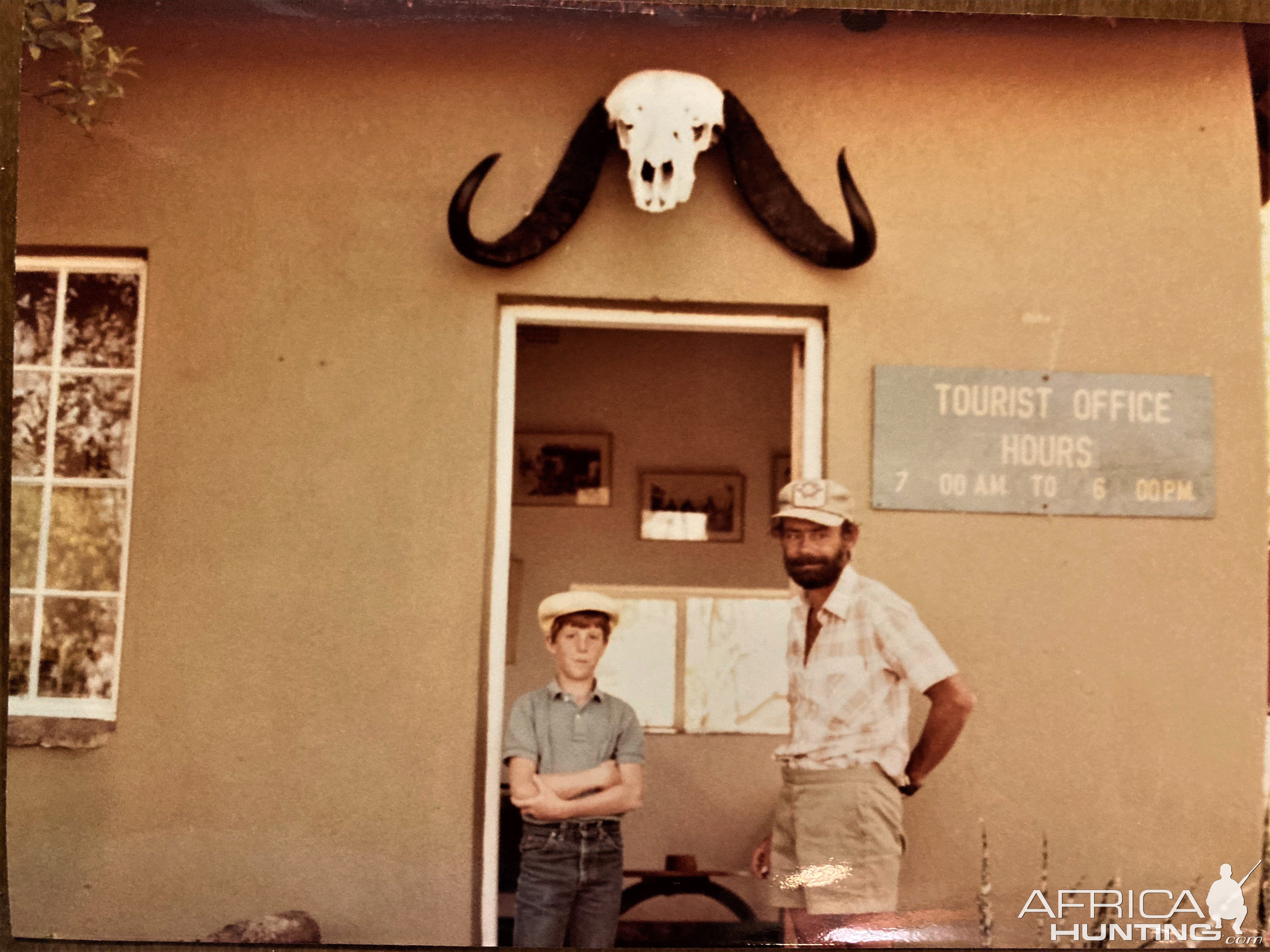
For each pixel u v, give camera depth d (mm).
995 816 3699
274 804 3693
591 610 3664
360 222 3836
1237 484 3814
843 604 3691
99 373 3918
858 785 3590
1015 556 3779
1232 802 3723
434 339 3811
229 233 3834
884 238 3852
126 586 3764
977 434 3801
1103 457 3809
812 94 3865
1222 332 3857
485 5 3824
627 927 3727
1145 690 3754
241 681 3730
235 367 3809
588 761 3592
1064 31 3879
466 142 3850
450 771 3697
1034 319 3842
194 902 3664
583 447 5512
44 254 3883
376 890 3658
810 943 3594
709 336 5590
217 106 3857
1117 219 3875
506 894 3982
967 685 3740
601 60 3854
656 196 3539
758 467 5539
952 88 3883
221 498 3775
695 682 3910
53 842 3680
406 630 3742
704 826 4074
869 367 3818
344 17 3854
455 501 3777
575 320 3883
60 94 3857
